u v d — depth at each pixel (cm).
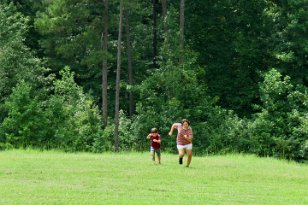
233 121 5297
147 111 5403
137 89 5516
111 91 6500
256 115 5400
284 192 2109
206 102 5438
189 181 2286
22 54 5681
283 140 5028
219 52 6047
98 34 5400
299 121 5103
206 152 5134
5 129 5147
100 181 2200
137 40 6462
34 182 2141
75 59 6262
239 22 5978
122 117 5603
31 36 6494
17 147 4981
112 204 1702
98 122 5375
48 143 5106
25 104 5147
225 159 3431
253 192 2083
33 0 6278
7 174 2356
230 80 5909
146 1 6494
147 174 2427
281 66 5678
